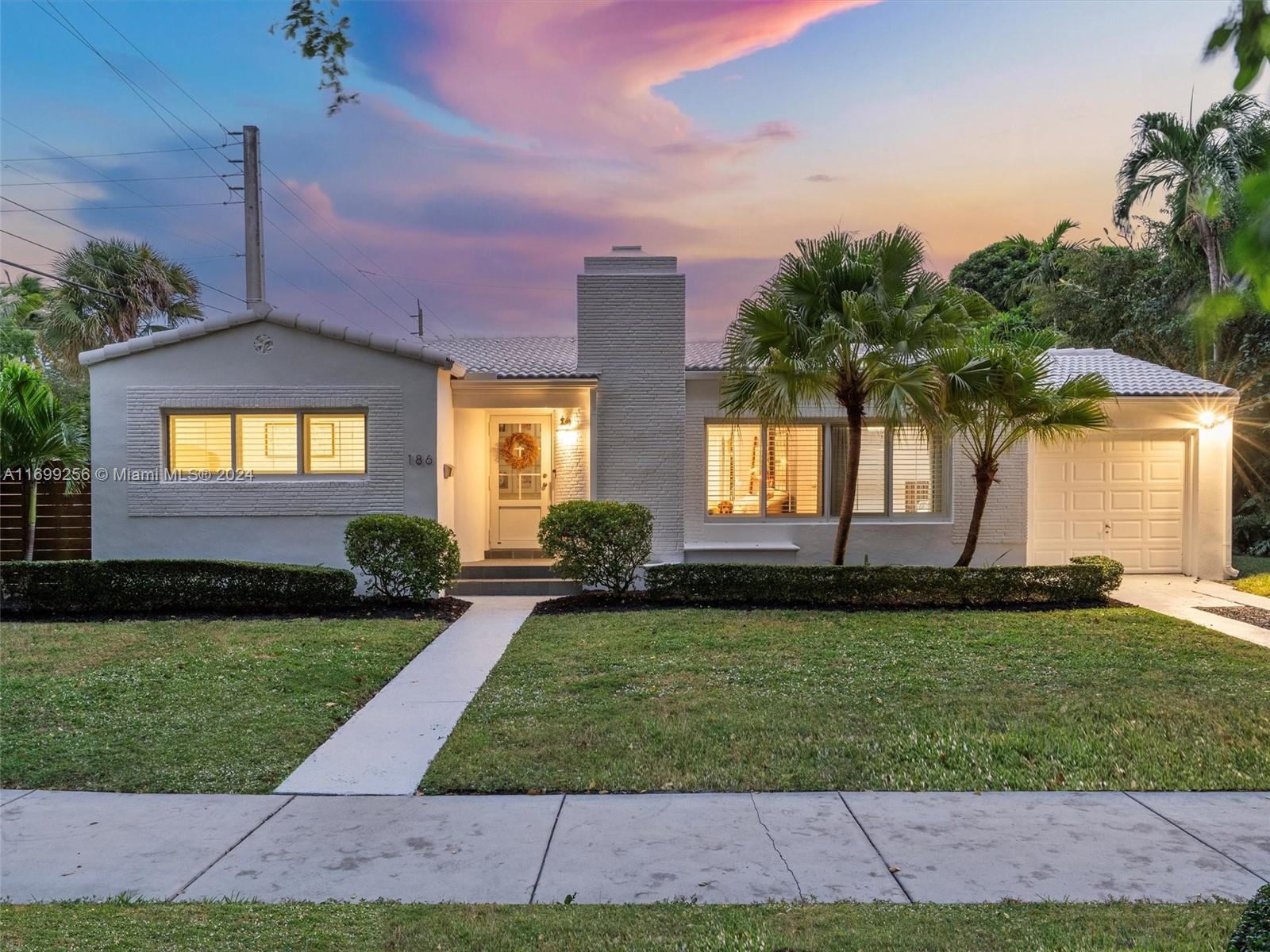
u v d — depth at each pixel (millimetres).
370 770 5836
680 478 13695
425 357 12258
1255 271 1551
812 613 10805
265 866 4430
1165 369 15367
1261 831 4781
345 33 4906
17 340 19891
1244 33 1729
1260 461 17812
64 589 10938
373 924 3686
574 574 11820
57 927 3623
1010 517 13992
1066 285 23203
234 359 12461
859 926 3637
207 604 11133
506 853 4555
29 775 5684
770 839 4699
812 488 14281
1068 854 4488
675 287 13781
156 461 12414
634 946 3455
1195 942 3439
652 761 5828
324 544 12422
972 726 6461
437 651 9211
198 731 6496
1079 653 8688
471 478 14156
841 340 10711
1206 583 13648
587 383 13273
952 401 10898
